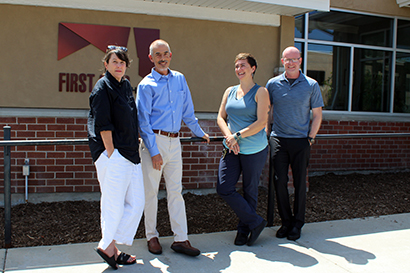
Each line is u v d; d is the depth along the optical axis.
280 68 5.20
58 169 4.61
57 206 4.42
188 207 4.56
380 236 3.72
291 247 3.40
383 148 6.84
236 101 3.38
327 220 4.29
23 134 4.47
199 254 3.15
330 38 6.53
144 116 2.96
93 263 2.95
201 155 5.08
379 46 6.86
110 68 2.62
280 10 4.98
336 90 6.63
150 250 3.18
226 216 4.31
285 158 3.61
